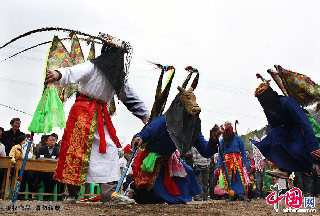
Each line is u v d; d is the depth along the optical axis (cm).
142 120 537
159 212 397
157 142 517
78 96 488
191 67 546
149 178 524
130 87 533
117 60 488
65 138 467
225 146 842
